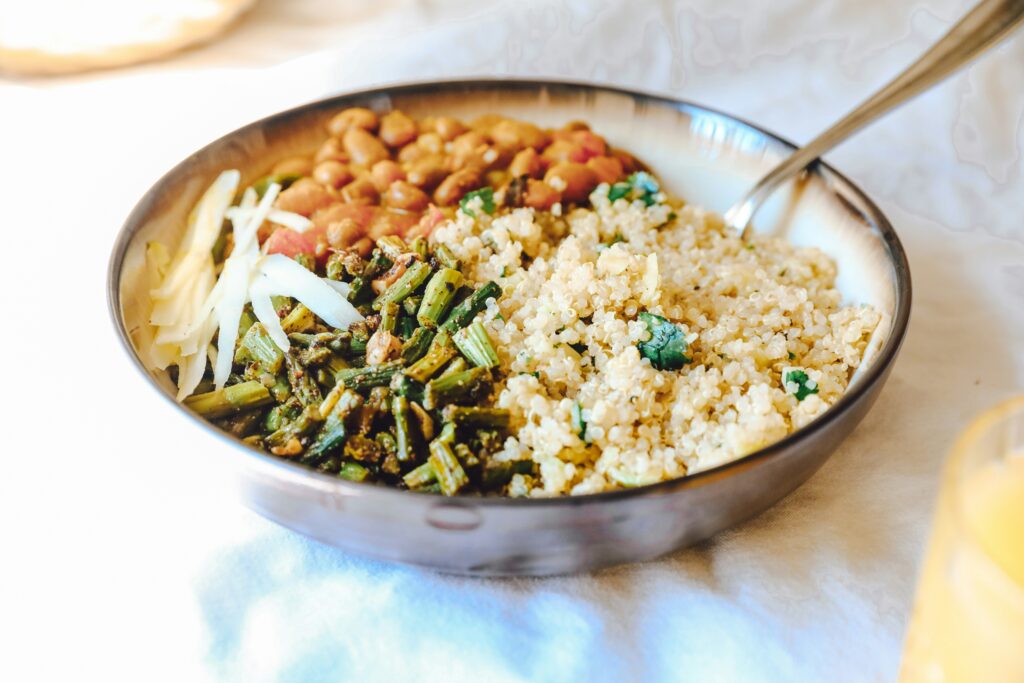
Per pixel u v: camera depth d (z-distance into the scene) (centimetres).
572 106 40
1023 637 20
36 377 34
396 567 29
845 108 48
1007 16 34
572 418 30
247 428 31
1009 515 22
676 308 33
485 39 50
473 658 27
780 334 33
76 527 30
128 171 44
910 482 32
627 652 27
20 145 45
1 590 29
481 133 40
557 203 37
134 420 33
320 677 27
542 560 27
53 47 48
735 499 27
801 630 28
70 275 38
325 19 54
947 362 36
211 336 34
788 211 37
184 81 48
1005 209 43
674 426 30
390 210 37
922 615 23
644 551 27
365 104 39
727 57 50
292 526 27
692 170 40
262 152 38
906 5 49
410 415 30
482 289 33
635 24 50
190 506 31
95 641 28
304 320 33
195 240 35
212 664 27
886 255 33
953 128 46
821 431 27
